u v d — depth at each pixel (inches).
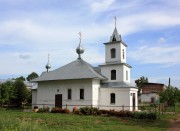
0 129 567.2
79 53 1980.8
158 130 971.9
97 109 1401.3
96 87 1723.7
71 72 1796.3
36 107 1696.6
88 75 1683.1
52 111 1501.0
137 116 1282.0
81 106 1675.7
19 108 2086.6
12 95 2421.3
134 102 1721.2
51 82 1847.9
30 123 613.9
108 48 1862.7
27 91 2628.0
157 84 3941.9
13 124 617.3
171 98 2087.8
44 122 973.2
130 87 1657.2
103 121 1130.7
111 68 1802.4
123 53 1862.7
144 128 998.4
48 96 1845.5
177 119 1337.4
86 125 964.6
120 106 1567.4
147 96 3491.6
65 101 1766.7
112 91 1705.2
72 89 1752.0
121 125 1043.3
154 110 1434.5
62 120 1052.5
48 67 2564.0
